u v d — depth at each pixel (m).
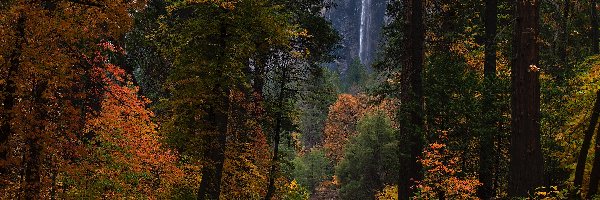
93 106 13.98
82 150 11.96
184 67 13.70
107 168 13.49
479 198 13.93
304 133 68.19
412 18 14.77
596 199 11.55
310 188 53.59
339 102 62.06
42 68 10.52
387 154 35.72
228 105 14.84
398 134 15.54
